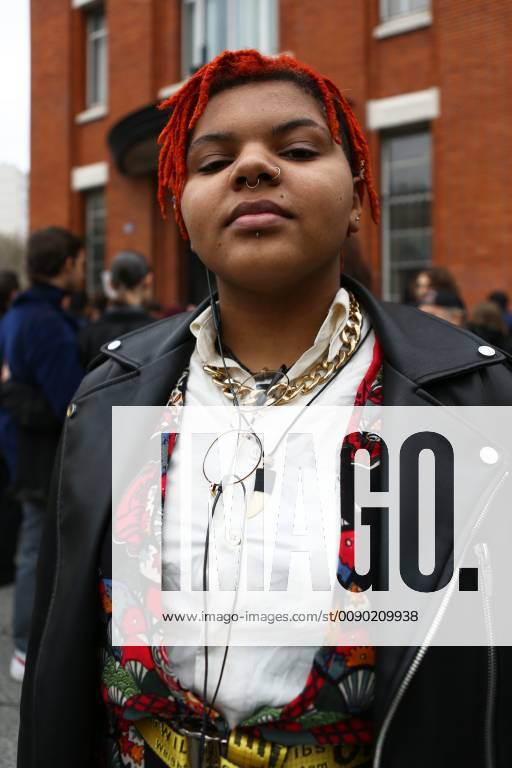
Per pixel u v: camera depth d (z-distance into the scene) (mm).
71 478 1089
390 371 996
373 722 893
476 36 7406
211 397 1048
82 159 11039
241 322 1047
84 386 1188
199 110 972
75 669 1019
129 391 1109
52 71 11258
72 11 11055
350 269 2303
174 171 1103
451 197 7582
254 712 916
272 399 1008
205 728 920
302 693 888
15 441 3133
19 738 1110
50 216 11328
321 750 915
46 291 2988
